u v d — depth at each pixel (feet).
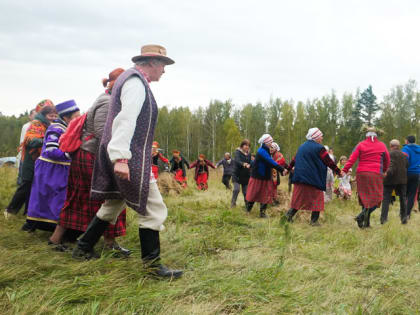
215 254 12.09
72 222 11.57
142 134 8.64
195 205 24.59
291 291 8.63
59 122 13.21
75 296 7.50
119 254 11.09
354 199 34.40
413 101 167.94
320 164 19.66
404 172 21.75
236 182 25.91
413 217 25.90
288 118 200.85
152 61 9.36
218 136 224.53
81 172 11.43
